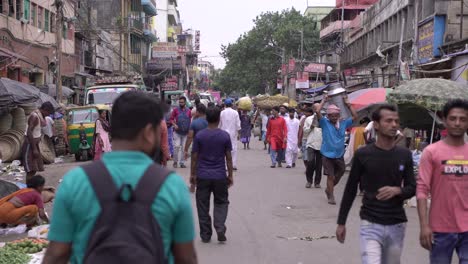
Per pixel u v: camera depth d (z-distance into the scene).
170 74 63.62
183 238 2.60
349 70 44.03
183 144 17.39
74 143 20.52
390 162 4.84
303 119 15.75
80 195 2.52
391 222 4.83
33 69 28.28
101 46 44.19
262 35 78.38
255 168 18.16
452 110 4.68
